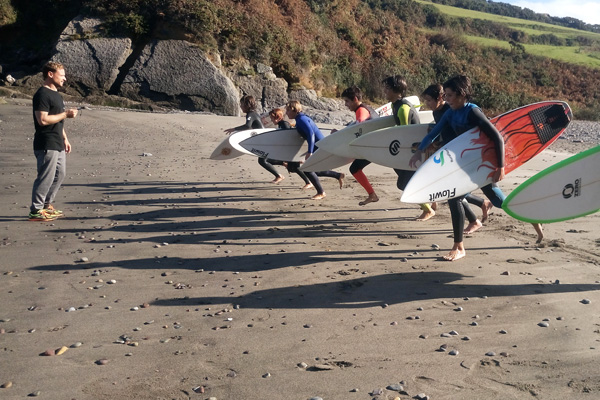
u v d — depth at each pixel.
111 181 9.18
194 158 11.71
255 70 28.58
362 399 2.64
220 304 3.92
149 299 4.03
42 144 6.39
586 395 2.63
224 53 28.05
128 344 3.27
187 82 26.12
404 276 4.48
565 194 4.36
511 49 46.91
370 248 5.35
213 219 6.66
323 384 2.79
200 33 26.97
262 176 9.75
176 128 16.78
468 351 3.13
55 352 3.15
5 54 28.06
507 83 42.78
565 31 64.69
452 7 66.44
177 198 7.90
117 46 26.05
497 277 4.41
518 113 5.37
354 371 2.92
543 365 2.94
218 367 2.98
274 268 4.75
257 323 3.58
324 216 6.78
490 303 3.86
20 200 7.52
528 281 4.31
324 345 3.24
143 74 25.91
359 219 6.61
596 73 46.22
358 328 3.47
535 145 5.54
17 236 5.80
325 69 32.66
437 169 4.68
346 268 4.72
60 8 28.64
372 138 6.30
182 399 2.66
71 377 2.88
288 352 3.15
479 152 4.82
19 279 4.46
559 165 4.32
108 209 7.20
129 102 25.23
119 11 27.02
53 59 25.64
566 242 5.44
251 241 5.64
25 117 16.81
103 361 3.03
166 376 2.88
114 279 4.48
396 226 6.25
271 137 8.23
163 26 26.89
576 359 3.00
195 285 4.33
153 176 9.65
